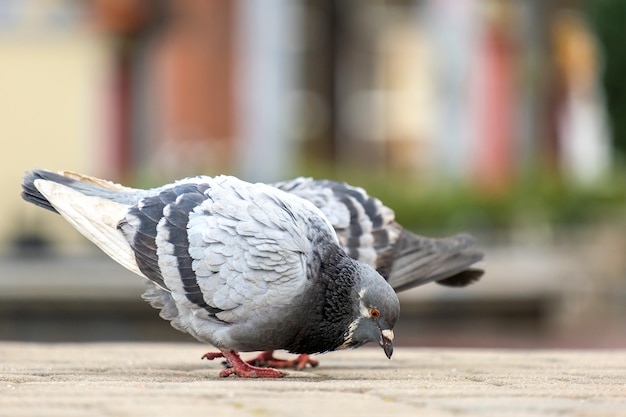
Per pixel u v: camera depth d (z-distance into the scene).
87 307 12.73
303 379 5.92
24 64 21.33
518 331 13.95
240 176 18.81
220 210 6.02
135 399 4.78
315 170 19.33
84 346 7.73
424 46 24.78
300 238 6.02
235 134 22.81
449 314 13.54
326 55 24.38
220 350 6.23
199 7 22.47
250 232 5.96
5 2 21.28
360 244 6.77
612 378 5.84
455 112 23.22
